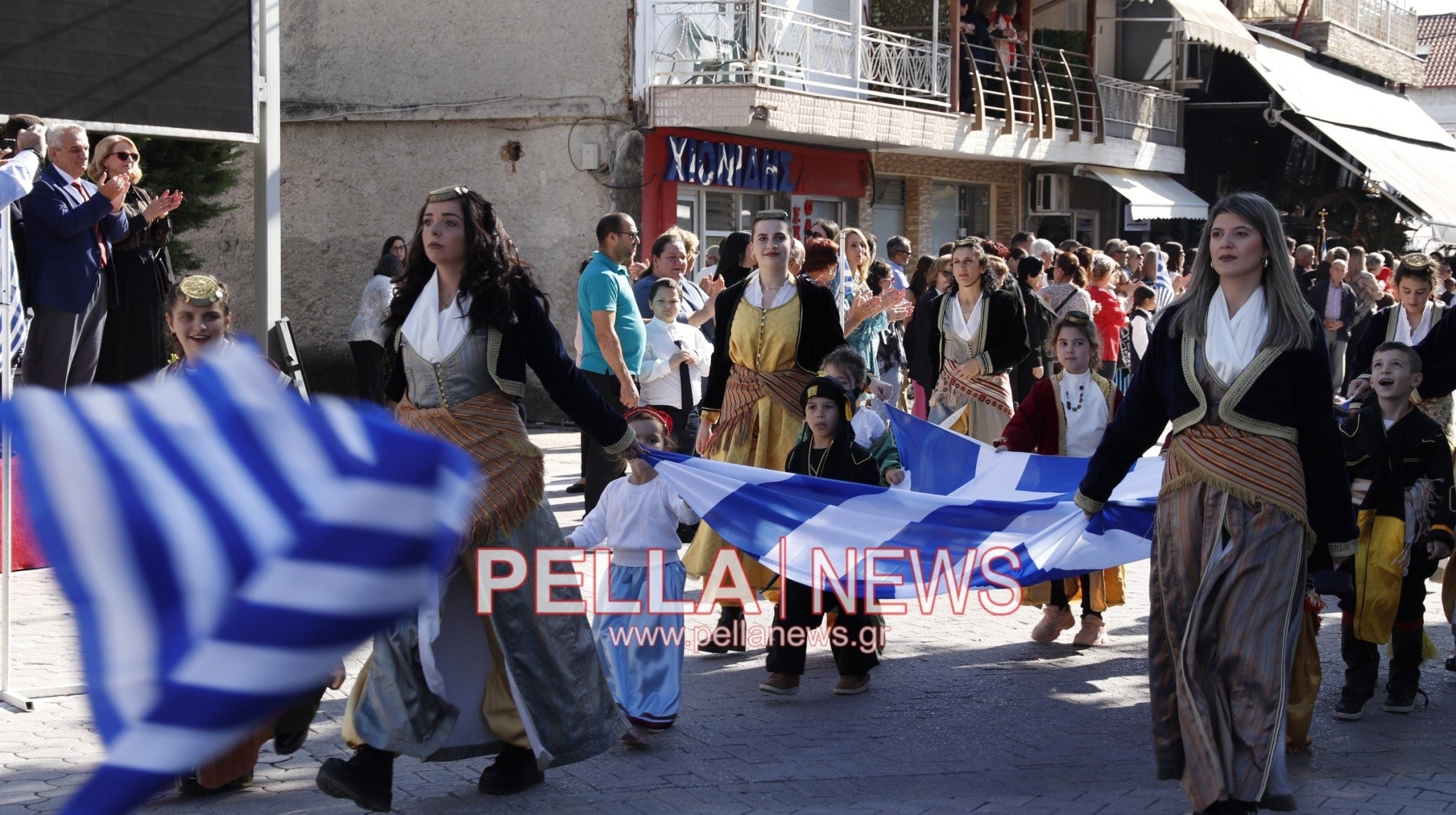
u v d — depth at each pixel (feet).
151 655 3.85
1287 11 104.63
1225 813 14.35
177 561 3.89
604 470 29.22
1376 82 120.37
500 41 58.59
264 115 39.55
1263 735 14.44
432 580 4.15
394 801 16.03
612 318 29.68
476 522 14.64
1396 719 20.53
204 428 4.02
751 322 23.43
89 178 31.09
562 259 58.29
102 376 31.24
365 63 61.31
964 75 73.31
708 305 35.29
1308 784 17.26
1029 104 76.64
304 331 64.03
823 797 16.67
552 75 57.77
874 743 18.94
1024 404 24.66
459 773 17.15
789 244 23.48
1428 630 26.40
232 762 15.58
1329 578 15.66
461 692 15.37
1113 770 17.95
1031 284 42.91
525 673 15.30
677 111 56.44
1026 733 19.51
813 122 60.08
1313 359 14.88
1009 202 84.53
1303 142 105.70
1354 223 104.58
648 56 57.31
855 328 32.19
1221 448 14.94
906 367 41.27
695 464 19.47
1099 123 83.71
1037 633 24.73
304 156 63.16
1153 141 93.09
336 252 63.05
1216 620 14.74
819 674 22.61
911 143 67.00
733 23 58.85
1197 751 14.49
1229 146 106.11
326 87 62.23
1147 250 62.13
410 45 60.29
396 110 60.80
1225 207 15.01
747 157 62.28
